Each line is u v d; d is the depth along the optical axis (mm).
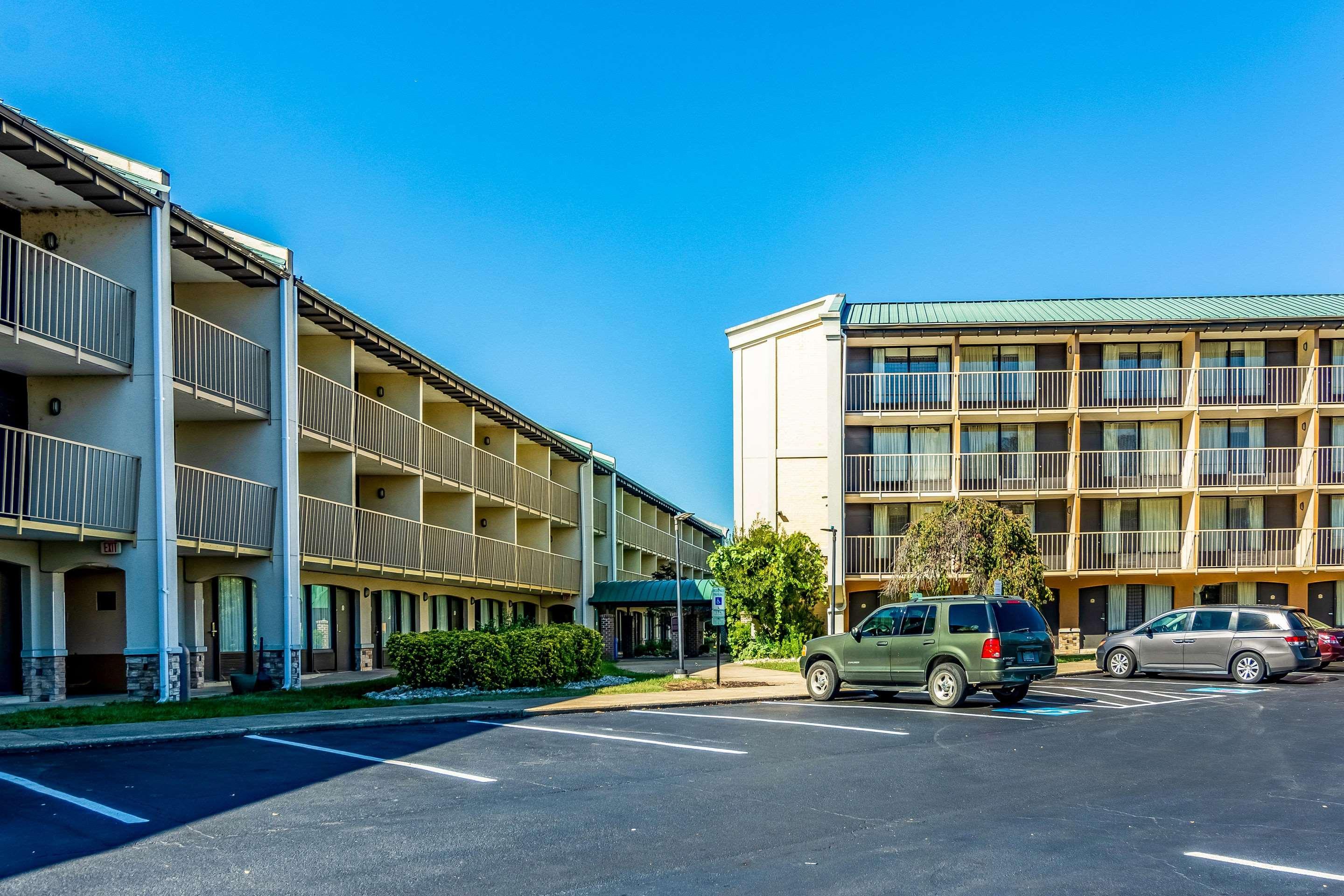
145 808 9633
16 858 7887
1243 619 25453
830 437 35312
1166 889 7145
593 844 8352
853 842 8438
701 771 11773
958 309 37844
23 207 18422
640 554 57594
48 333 16672
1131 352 36844
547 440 40781
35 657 18250
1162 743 14094
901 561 32125
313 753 13102
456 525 33125
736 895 7047
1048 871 7586
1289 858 7926
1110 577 36750
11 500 16188
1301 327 35406
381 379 29656
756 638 34781
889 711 18469
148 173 19188
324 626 27094
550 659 23344
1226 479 36312
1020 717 17250
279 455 22453
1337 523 36531
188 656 18797
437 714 17078
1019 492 35719
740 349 37750
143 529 18547
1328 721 16609
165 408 18766
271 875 7473
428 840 8453
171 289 21281
